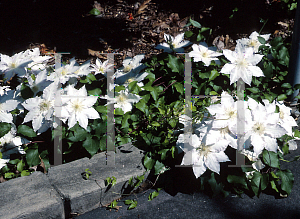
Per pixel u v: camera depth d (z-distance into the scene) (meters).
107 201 1.73
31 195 1.65
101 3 3.30
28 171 1.79
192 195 1.77
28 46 2.63
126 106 1.85
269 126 1.68
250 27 2.82
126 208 1.72
